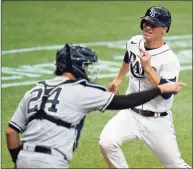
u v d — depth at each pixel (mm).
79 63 15883
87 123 30375
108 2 59938
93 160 26484
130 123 20047
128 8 57719
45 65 39812
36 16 53656
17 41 45469
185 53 43719
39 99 15758
